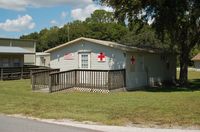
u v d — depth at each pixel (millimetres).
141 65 28109
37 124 11703
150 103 17141
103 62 26828
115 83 24594
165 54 31938
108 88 23891
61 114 13773
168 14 25656
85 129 10922
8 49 43375
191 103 17172
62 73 24438
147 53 28734
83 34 96125
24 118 13094
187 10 26328
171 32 28266
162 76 31688
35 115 13750
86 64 27719
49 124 11734
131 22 27953
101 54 26938
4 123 11883
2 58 42031
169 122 12062
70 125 11648
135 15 27016
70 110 14820
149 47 32156
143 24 28219
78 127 11273
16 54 43625
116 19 27328
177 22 26375
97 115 13492
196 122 12031
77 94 22281
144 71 28531
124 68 25922
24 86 28188
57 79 24219
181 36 29688
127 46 27844
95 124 11844
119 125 11656
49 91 23453
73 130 10688
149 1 25359
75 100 18594
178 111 14438
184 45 30641
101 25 95250
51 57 29578
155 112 14180
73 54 28406
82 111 14516
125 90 25672
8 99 18859
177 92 23922
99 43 26781
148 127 11297
